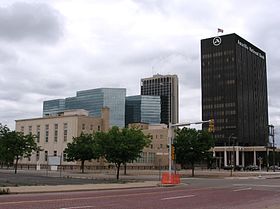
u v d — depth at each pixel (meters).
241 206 19.11
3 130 60.28
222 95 192.25
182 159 67.06
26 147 60.22
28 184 33.91
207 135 67.00
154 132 146.38
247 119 196.50
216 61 195.38
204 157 67.06
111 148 49.75
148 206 18.03
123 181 43.88
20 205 17.17
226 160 165.62
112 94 192.12
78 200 20.41
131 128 52.34
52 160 46.53
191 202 20.77
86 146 78.38
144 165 129.75
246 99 197.75
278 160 171.62
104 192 27.92
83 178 49.97
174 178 40.44
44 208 16.22
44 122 122.19
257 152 173.25
